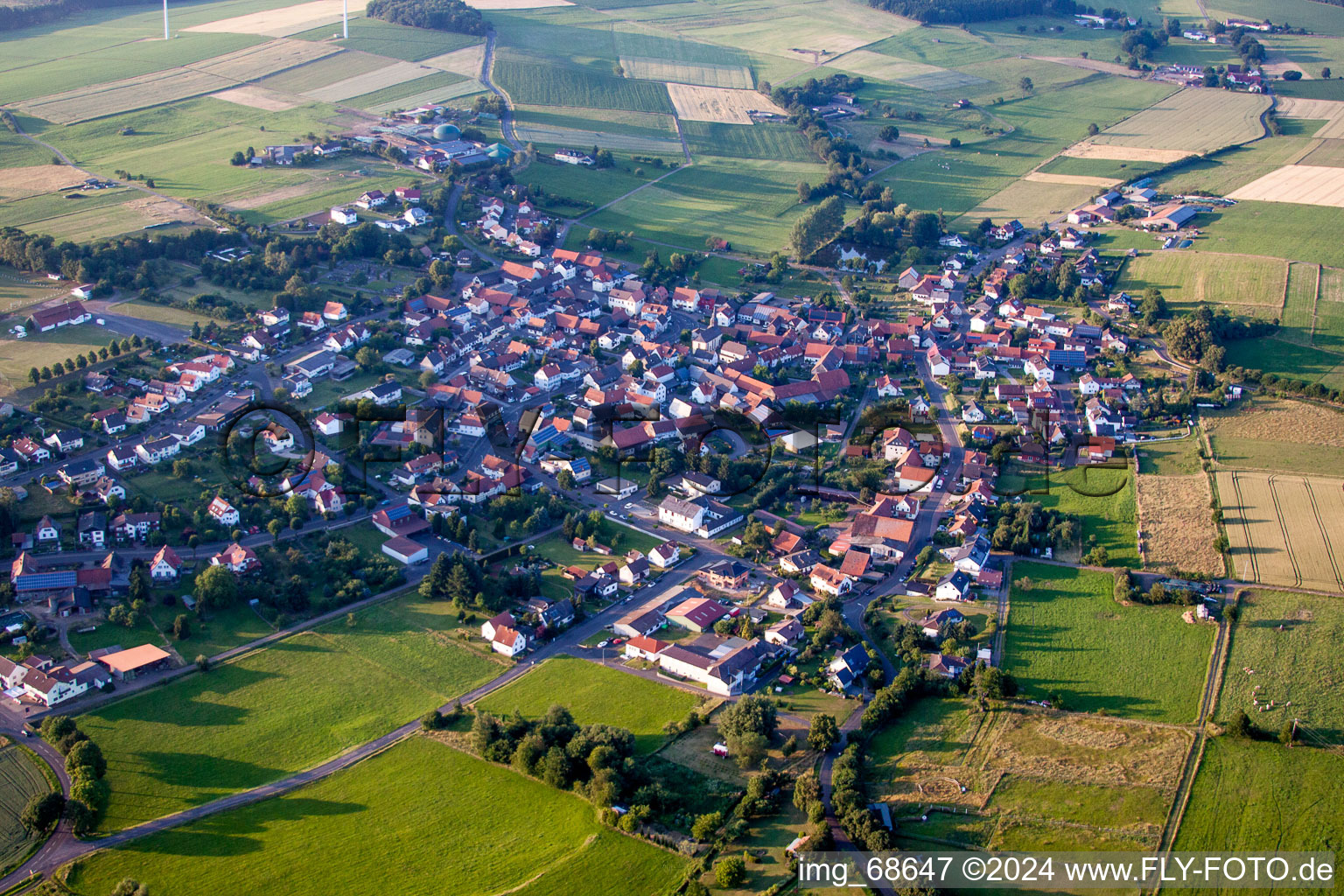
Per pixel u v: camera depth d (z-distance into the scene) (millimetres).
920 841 172250
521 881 167125
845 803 176375
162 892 166000
